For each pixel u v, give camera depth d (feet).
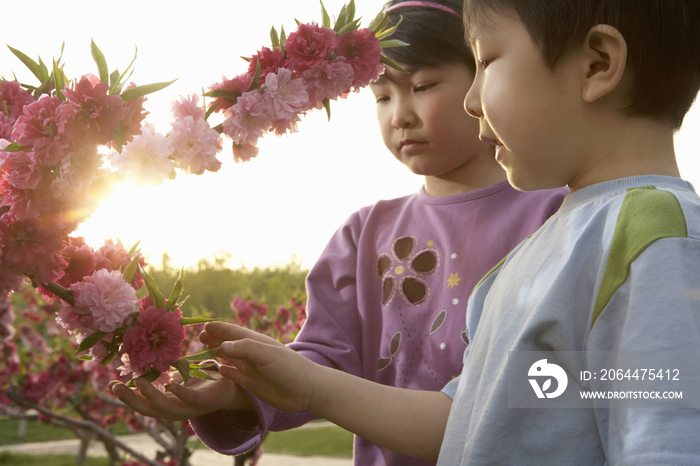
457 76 3.95
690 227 1.92
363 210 4.84
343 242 4.68
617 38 2.11
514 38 2.31
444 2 3.97
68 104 2.58
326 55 3.40
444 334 3.88
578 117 2.25
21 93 3.10
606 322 1.94
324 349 4.09
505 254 3.87
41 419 22.40
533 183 2.42
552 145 2.30
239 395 3.22
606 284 1.96
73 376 22.34
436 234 4.20
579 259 2.10
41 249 2.71
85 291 2.91
